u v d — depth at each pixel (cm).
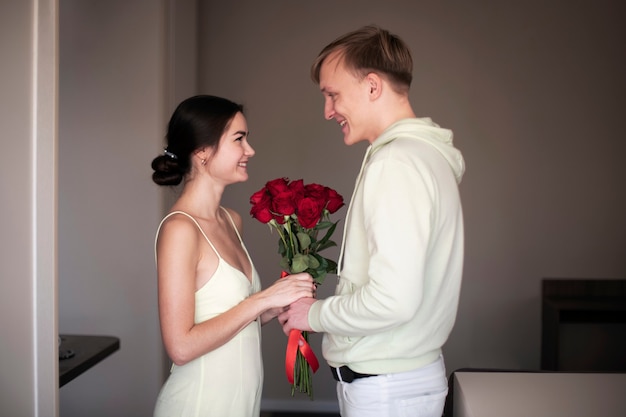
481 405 169
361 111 168
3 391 195
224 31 408
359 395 164
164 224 186
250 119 409
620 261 401
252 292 204
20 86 193
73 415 339
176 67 352
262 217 188
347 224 169
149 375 335
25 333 194
